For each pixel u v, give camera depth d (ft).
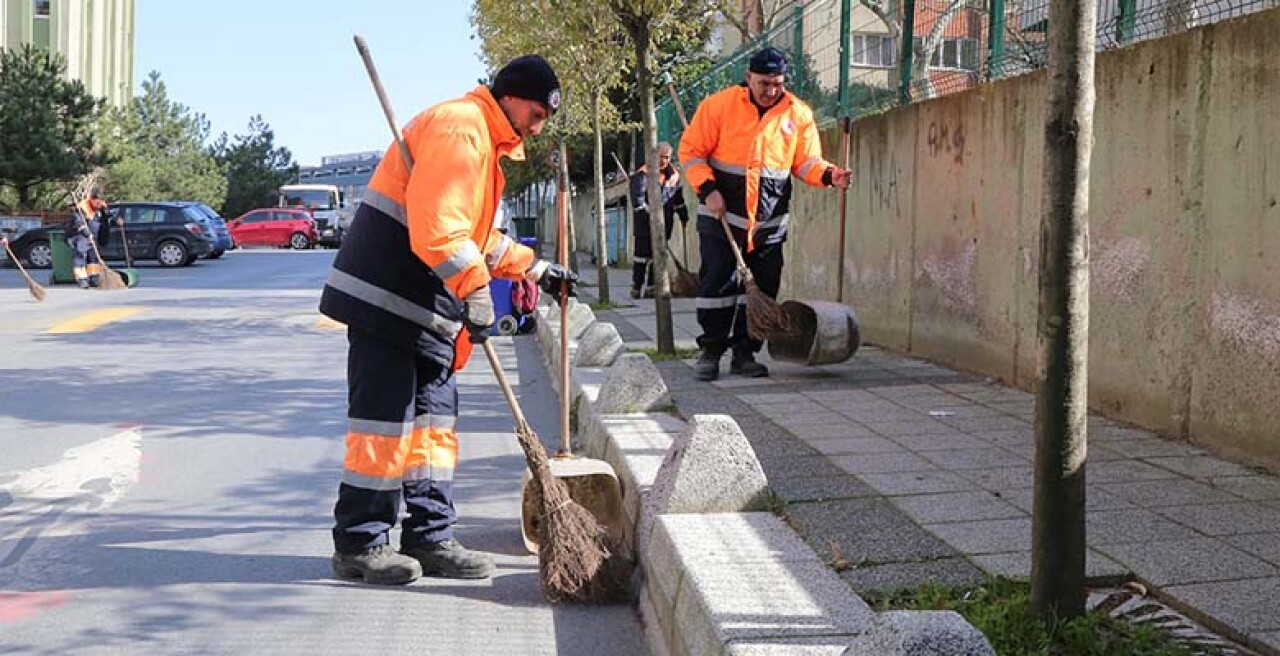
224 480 20.88
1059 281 10.68
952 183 27.66
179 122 196.03
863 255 33.50
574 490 15.97
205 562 16.20
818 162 27.04
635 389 20.90
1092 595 12.11
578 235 126.11
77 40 171.53
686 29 40.73
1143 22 20.90
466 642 13.37
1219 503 15.30
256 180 231.09
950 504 15.53
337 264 14.99
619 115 74.79
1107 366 21.30
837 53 36.60
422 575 15.66
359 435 15.07
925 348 29.50
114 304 56.54
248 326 46.50
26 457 22.57
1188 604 11.51
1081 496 10.91
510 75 14.83
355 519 15.21
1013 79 24.61
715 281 26.78
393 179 14.88
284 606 14.48
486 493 19.77
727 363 29.76
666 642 12.69
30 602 14.62
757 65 26.12
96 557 16.43
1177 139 19.16
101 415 27.04
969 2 28.19
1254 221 17.35
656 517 14.17
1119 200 20.80
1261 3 18.19
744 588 11.50
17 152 110.22
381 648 13.17
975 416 21.80
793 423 21.30
